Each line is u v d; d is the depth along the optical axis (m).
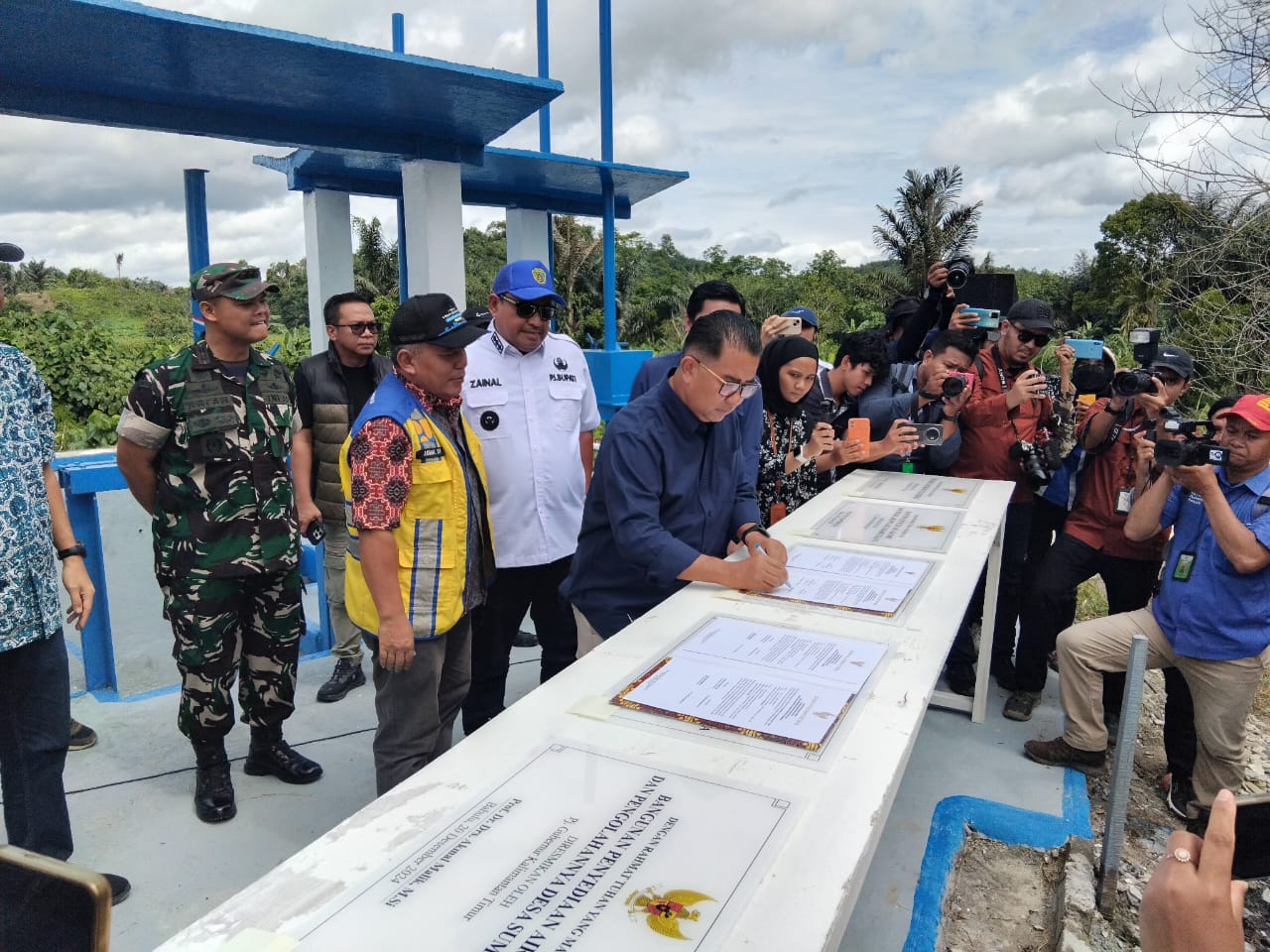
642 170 5.23
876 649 1.67
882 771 1.22
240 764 3.08
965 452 3.72
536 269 2.81
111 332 14.51
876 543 2.45
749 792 1.16
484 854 1.02
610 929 0.89
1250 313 7.30
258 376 2.63
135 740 3.22
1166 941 0.89
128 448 2.47
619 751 1.27
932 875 2.53
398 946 0.86
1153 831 2.99
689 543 2.18
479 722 2.96
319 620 4.34
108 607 3.56
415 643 2.19
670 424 2.03
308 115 3.72
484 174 5.26
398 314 2.16
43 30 2.68
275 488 2.64
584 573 2.26
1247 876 0.93
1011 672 3.85
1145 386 3.17
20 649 2.16
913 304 4.44
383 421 2.11
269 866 2.50
